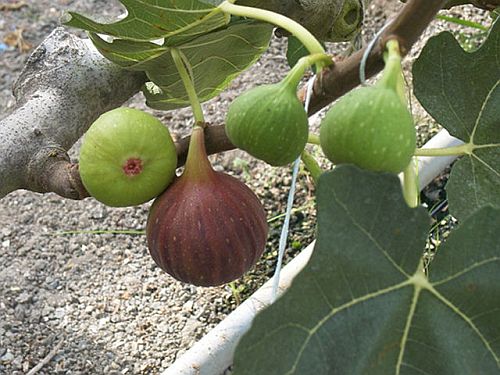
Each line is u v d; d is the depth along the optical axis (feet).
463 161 1.27
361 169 0.95
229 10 1.19
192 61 1.47
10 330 2.67
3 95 3.55
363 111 0.95
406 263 0.98
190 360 2.40
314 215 2.93
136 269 2.87
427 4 1.00
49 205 3.10
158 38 1.35
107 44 1.39
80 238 2.98
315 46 1.09
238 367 0.89
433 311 1.00
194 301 2.74
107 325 2.68
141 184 1.20
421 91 1.23
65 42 1.67
